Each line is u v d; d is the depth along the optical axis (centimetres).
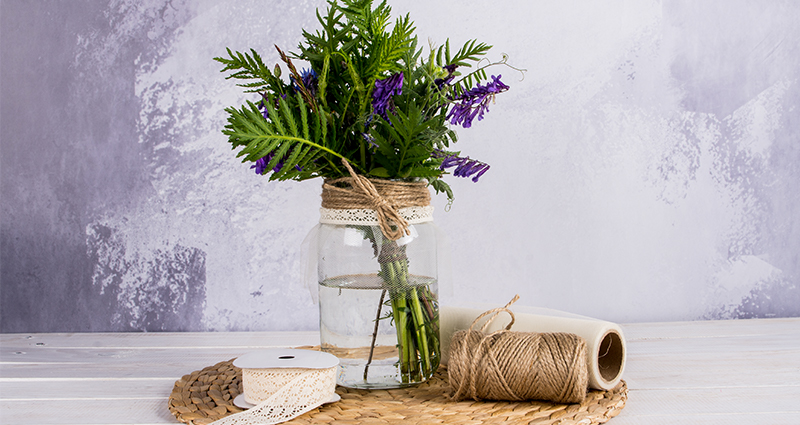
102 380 108
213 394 93
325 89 89
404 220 87
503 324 102
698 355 121
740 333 141
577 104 154
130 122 152
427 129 86
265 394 83
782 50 154
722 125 155
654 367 113
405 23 84
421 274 93
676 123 155
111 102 152
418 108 84
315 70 91
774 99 155
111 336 149
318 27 152
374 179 89
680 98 154
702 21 154
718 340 134
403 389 96
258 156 79
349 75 88
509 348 86
